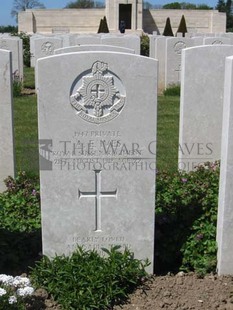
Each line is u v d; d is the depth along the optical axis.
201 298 1.92
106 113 1.95
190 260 2.17
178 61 6.63
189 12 19.66
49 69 1.90
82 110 1.94
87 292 1.87
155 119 1.96
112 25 19.38
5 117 2.79
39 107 1.92
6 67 2.73
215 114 3.02
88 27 19.58
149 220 2.04
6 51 2.71
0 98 2.76
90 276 1.91
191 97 2.98
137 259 2.05
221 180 2.05
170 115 5.10
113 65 1.91
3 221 2.36
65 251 2.05
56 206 2.01
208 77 2.96
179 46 6.59
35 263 2.05
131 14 19.34
